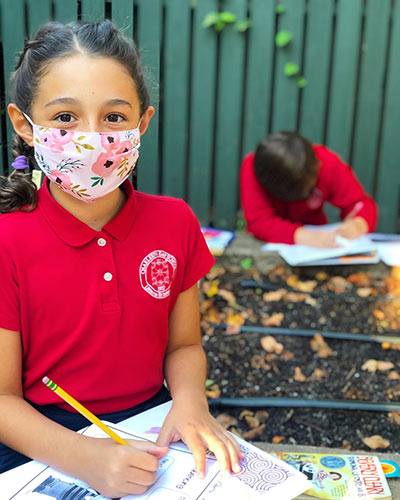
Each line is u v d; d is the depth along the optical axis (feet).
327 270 11.80
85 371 4.84
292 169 10.87
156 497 4.22
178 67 14.17
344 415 8.30
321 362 9.39
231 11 13.96
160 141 14.67
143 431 4.80
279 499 4.25
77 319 4.70
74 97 4.41
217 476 4.42
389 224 15.31
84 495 4.22
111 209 4.92
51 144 4.48
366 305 10.84
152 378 5.16
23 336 4.71
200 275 5.39
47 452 4.37
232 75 14.38
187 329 5.49
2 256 4.52
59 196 4.89
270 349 9.63
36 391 4.91
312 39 14.30
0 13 10.51
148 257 4.93
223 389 8.80
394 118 14.71
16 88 4.74
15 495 4.19
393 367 9.30
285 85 14.62
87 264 4.69
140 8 13.46
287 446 6.56
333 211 15.06
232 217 15.28
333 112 14.76
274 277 11.68
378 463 5.74
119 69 4.51
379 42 14.37
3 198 4.68
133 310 4.85
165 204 5.23
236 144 14.83
